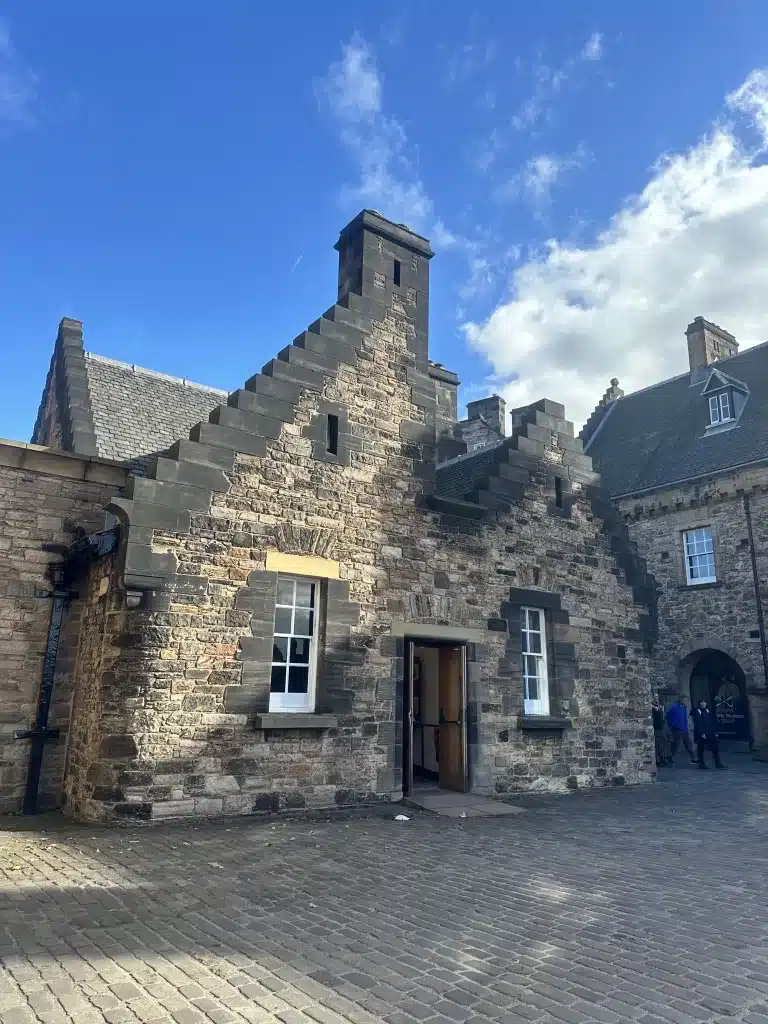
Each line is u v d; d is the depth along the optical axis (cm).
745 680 2023
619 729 1338
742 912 563
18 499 1016
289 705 985
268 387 1022
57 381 1420
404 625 1091
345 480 1070
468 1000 397
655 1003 398
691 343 2709
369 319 1154
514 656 1215
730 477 2108
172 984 407
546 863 711
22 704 977
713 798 1183
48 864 657
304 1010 380
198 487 934
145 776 844
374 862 695
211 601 919
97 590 984
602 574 1380
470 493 1258
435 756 1287
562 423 1395
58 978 411
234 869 655
